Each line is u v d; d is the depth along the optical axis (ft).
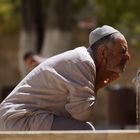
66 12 58.65
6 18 84.58
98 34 21.79
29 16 64.85
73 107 21.02
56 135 17.63
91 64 21.18
